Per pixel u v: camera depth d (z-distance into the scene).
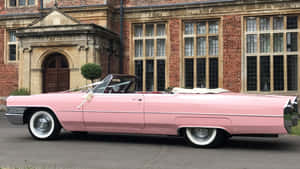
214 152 6.01
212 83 14.49
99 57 13.63
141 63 15.37
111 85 7.31
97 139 7.55
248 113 6.09
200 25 14.71
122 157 5.53
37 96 7.38
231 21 14.17
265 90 13.92
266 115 6.00
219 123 6.24
